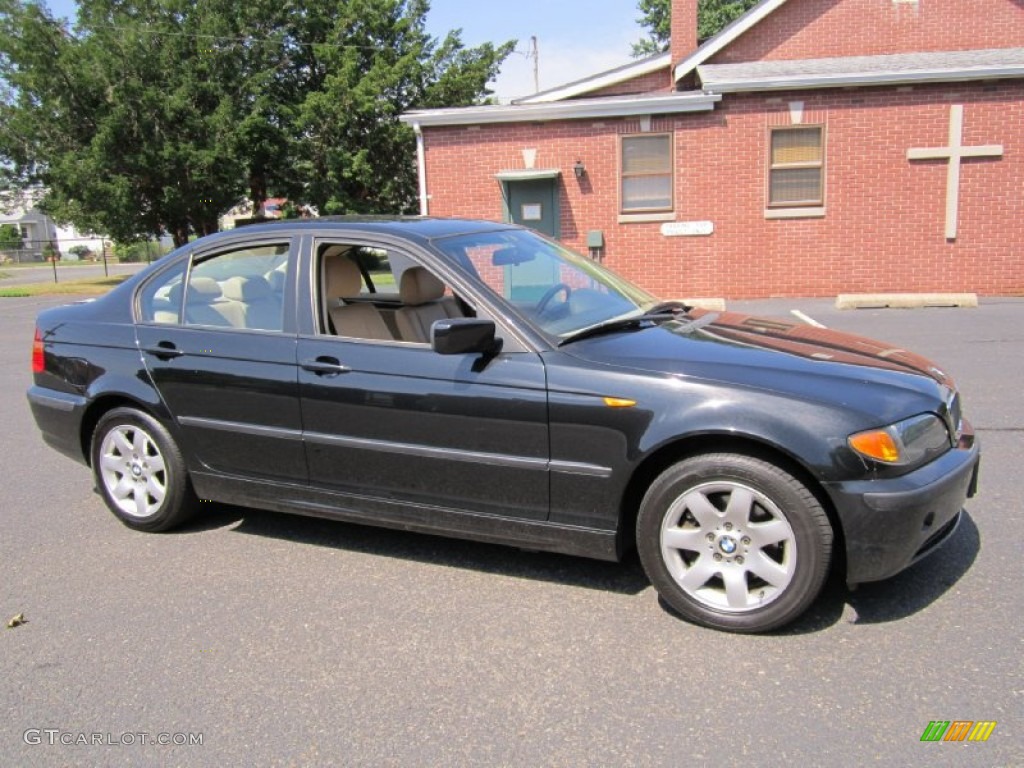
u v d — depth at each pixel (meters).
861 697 2.86
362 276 4.82
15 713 2.98
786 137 14.06
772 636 3.30
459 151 15.07
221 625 3.57
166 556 4.34
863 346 3.90
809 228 14.28
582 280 4.42
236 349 4.26
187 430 4.45
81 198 25.84
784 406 3.19
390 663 3.22
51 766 2.70
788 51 16.91
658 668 3.11
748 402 3.23
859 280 14.34
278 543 4.49
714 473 3.28
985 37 16.20
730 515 3.30
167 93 26.42
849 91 13.73
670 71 19.22
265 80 28.44
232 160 27.11
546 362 3.57
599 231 14.77
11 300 22.45
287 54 31.03
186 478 4.54
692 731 2.73
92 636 3.51
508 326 3.70
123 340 4.62
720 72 15.43
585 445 3.48
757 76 14.16
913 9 16.34
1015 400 6.68
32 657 3.36
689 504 3.36
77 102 25.84
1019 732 2.64
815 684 2.95
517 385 3.58
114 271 39.22
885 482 3.11
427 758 2.65
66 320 4.88
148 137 26.00
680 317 4.25
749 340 3.81
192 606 3.75
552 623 3.50
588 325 3.90
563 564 4.09
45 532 4.73
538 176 14.52
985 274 14.00
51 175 26.25
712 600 3.37
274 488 4.29
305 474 4.17
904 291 14.24
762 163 14.16
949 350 8.84
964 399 6.76
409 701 2.97
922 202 13.91
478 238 4.34
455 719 2.85
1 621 3.66
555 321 3.83
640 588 3.80
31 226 68.44
